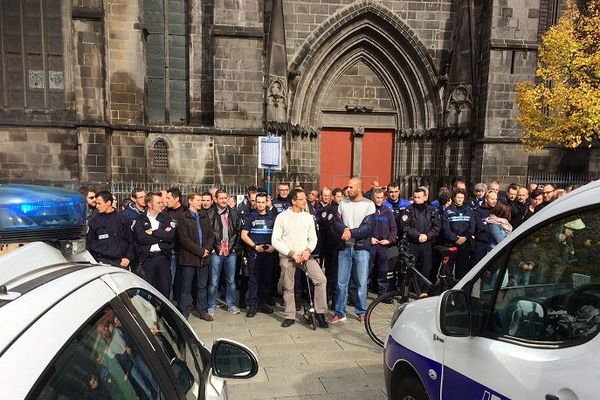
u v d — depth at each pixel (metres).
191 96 16.44
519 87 14.22
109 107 14.92
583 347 1.72
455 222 7.14
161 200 6.34
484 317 2.31
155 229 6.09
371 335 5.41
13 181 14.69
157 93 16.52
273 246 6.07
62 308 1.17
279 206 7.26
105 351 1.28
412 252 7.14
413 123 17.25
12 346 0.96
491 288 2.37
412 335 2.95
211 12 16.31
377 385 4.39
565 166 17.61
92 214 6.68
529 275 2.13
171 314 2.21
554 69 13.27
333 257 7.00
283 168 16.02
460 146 16.30
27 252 1.46
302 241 6.00
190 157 15.52
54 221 1.62
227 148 14.97
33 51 15.12
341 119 17.56
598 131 12.77
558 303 1.94
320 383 4.42
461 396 2.34
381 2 16.44
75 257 1.78
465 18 15.95
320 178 17.64
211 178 15.61
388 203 7.93
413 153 17.33
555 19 16.95
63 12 14.95
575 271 1.89
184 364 1.95
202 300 6.45
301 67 16.28
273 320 6.45
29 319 1.06
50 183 14.80
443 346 2.56
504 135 15.43
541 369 1.84
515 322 2.13
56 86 15.33
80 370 1.12
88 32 14.23
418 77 16.92
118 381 1.29
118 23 14.79
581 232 1.89
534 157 17.56
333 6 16.31
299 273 6.91
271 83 15.64
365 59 17.31
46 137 14.68
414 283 5.92
